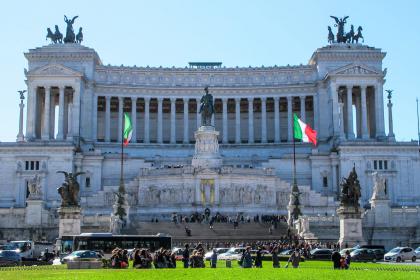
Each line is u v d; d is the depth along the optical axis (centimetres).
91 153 13712
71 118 14788
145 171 12512
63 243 7781
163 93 16088
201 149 12862
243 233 9825
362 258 7438
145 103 16038
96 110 15712
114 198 12338
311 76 16050
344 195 8425
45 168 13238
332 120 15025
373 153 13412
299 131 11188
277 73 16200
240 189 12162
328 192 13675
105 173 13775
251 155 15288
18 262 6688
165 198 12175
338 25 16200
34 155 13275
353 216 8325
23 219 10288
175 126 16250
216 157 12794
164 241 7819
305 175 13825
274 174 12538
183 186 12131
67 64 15538
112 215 9800
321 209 11938
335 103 14975
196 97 16125
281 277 4500
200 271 5216
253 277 4500
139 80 16125
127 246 7719
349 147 13412
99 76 15912
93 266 5947
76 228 8262
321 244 8800
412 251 7762
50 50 15525
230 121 17050
